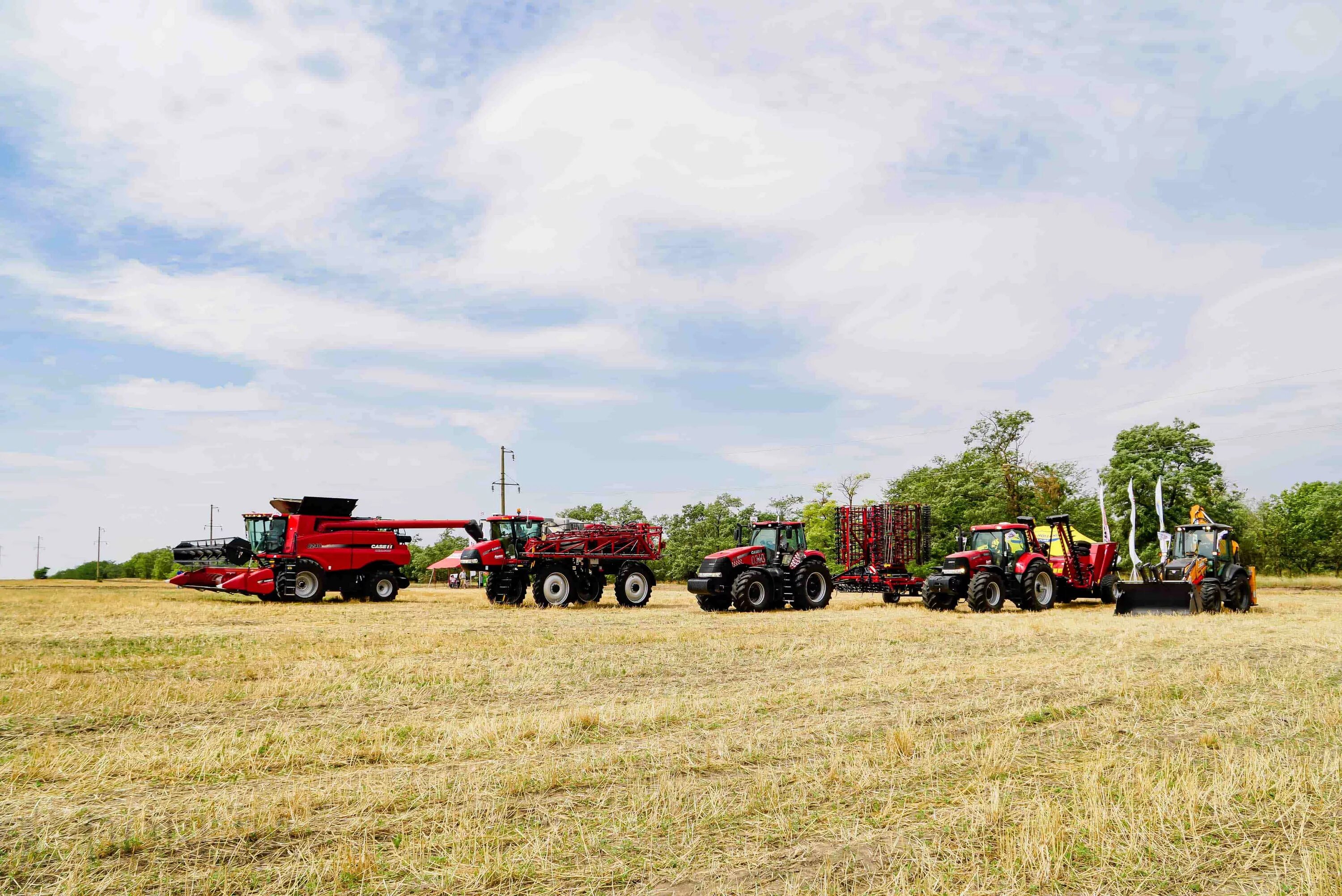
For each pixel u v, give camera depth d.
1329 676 9.55
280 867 4.13
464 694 8.87
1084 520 41.91
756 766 5.93
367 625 17.28
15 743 6.68
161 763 5.98
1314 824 4.70
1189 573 18.41
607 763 5.98
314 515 25.66
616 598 25.14
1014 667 10.43
